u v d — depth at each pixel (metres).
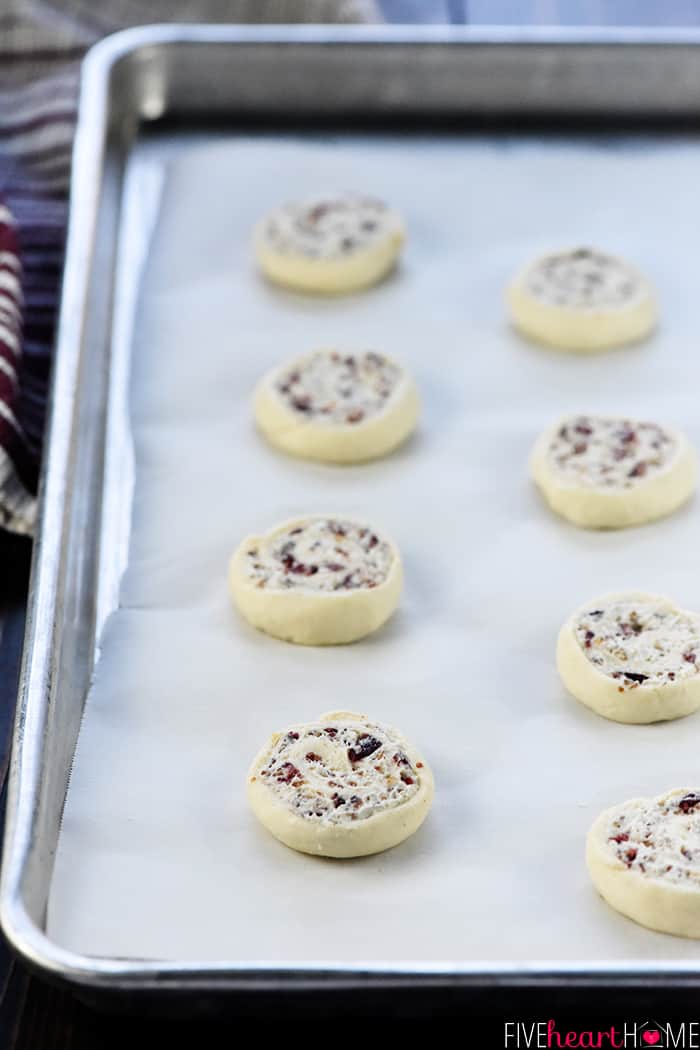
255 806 0.62
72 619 0.67
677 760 0.64
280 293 0.78
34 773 0.61
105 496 0.71
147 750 0.64
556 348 0.76
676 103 0.83
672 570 0.69
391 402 0.73
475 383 0.75
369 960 0.60
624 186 0.82
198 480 0.72
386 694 0.66
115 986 0.56
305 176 0.82
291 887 0.61
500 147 0.83
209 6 0.87
